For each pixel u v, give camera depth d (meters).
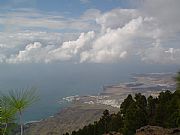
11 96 9.32
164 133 21.98
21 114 9.34
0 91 9.36
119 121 60.38
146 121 50.34
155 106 57.00
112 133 35.00
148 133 22.27
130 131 48.47
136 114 50.06
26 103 9.35
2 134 9.03
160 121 48.44
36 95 9.58
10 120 9.27
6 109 9.20
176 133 21.81
